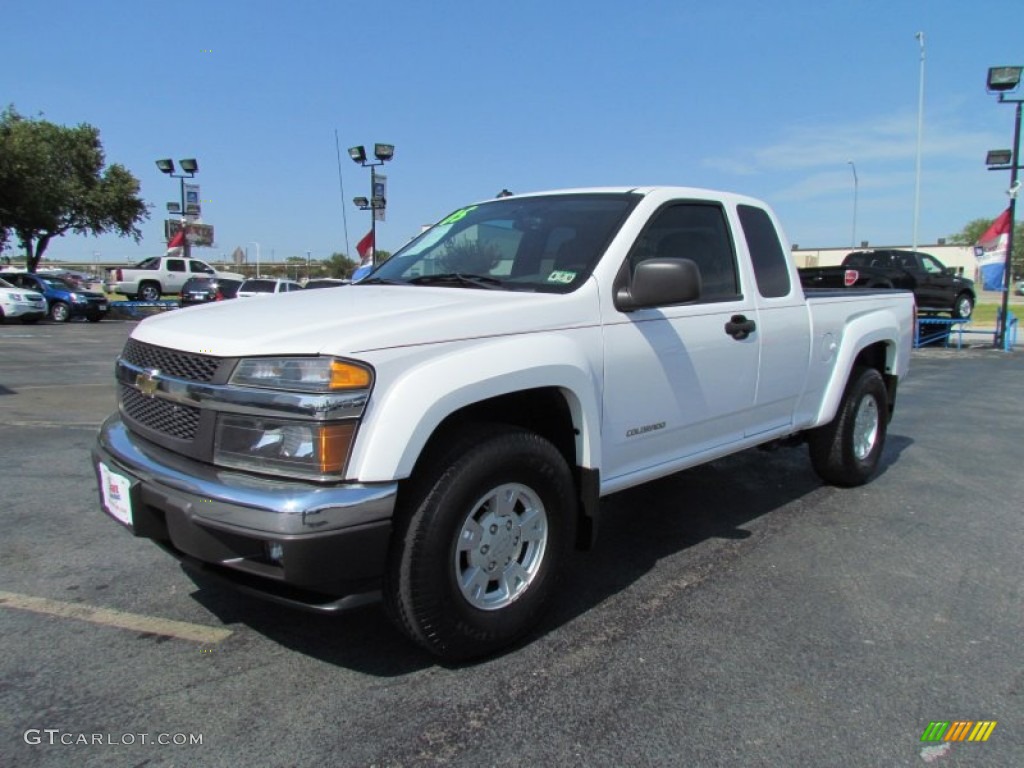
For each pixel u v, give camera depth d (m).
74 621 3.28
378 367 2.58
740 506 5.14
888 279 18.75
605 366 3.34
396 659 3.00
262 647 3.08
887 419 5.89
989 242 19.28
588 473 3.27
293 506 2.43
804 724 2.60
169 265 36.19
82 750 2.40
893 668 2.99
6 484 5.27
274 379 2.58
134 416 3.14
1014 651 3.14
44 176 33.03
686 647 3.13
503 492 2.96
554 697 2.74
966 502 5.28
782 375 4.51
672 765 2.38
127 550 4.09
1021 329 24.89
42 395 9.45
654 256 3.72
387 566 2.72
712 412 4.00
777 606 3.54
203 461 2.73
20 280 27.34
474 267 3.82
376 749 2.43
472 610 2.88
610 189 4.01
